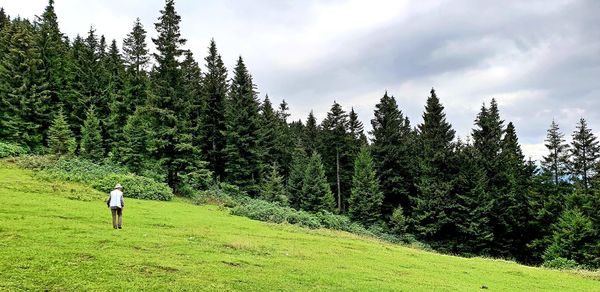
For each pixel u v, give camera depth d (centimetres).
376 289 1377
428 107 6209
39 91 5222
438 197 5444
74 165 4000
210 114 5709
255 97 7062
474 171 5544
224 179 5666
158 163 4300
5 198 2333
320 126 8631
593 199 4703
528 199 5488
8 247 1295
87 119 5000
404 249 3030
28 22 6788
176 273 1243
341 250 2295
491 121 6206
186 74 5266
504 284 1888
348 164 6981
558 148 6297
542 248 5119
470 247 5269
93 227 1850
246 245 1892
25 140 4944
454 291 1538
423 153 6334
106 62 6962
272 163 7081
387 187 6256
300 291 1224
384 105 6581
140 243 1625
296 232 2916
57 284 1016
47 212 2081
